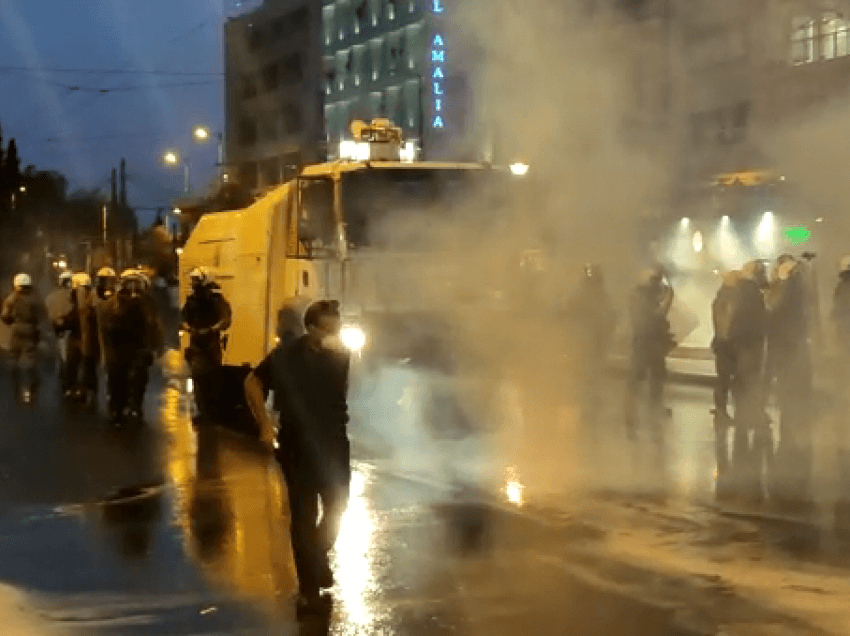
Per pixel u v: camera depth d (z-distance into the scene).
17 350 19.81
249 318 16.08
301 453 7.06
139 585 7.52
